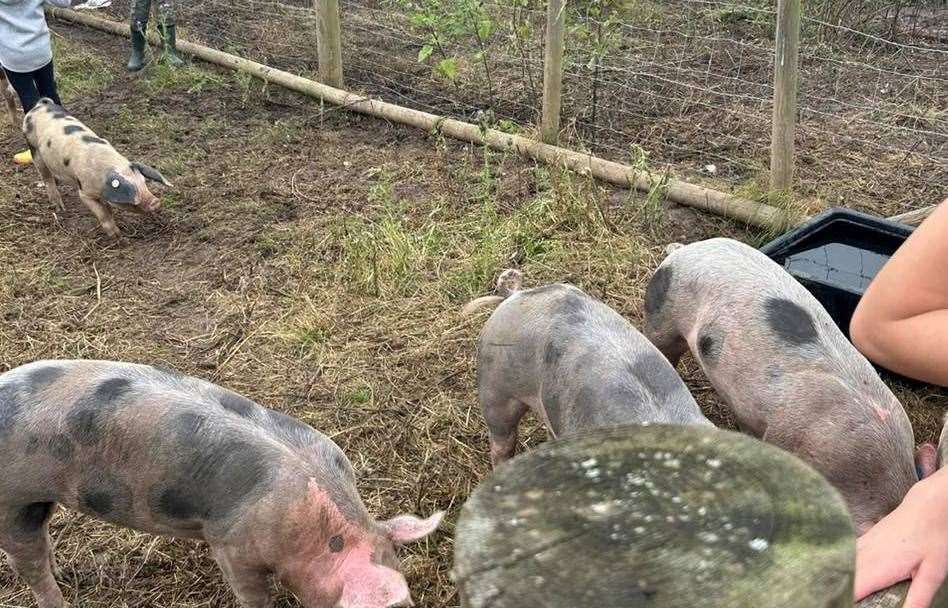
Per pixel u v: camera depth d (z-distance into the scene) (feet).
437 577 9.73
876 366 12.14
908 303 3.59
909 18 25.89
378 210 17.01
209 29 26.99
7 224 16.92
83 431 8.23
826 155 18.16
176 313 14.29
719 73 22.56
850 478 9.20
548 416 9.54
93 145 15.94
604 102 20.93
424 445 11.48
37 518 8.79
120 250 16.11
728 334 10.16
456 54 24.18
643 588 2.49
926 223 3.64
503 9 24.13
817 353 9.70
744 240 15.57
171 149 19.92
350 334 13.50
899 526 3.68
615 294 14.10
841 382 9.43
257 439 8.27
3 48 18.58
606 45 20.76
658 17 25.77
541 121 18.60
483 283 14.38
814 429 9.41
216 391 8.82
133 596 9.67
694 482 2.76
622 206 16.62
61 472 8.35
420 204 17.06
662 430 2.96
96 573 9.90
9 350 13.35
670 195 16.66
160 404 8.35
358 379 12.62
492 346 10.11
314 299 14.37
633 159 17.34
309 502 8.02
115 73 24.49
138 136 20.54
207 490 8.18
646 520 2.65
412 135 20.30
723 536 2.59
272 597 9.16
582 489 2.77
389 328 13.58
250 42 25.93
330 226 16.33
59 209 17.56
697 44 24.26
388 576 7.71
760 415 9.90
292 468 8.13
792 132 15.66
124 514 8.59
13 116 21.33
